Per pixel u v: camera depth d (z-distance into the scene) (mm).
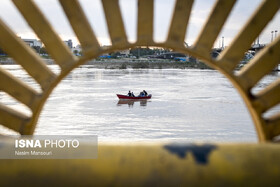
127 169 1562
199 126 22047
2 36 2807
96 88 46156
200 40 2809
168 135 19500
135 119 24594
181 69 115812
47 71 2883
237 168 1552
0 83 2881
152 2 2727
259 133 2949
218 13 2756
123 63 140625
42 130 20188
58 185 1560
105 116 25531
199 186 1537
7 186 1572
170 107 30375
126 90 43938
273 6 2711
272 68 2820
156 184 1538
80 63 2857
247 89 2834
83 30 2789
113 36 2799
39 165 1596
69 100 33969
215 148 1638
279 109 23641
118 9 2748
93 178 1557
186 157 1587
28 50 2865
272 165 1569
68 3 2740
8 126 2975
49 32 2797
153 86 49625
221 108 29547
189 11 2762
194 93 40938
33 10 2766
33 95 2904
